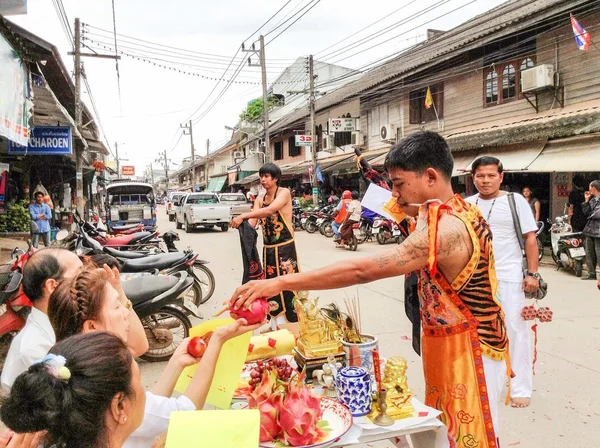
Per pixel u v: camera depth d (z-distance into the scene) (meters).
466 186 12.55
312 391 1.98
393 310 6.44
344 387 1.96
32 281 2.45
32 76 7.26
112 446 1.08
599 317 5.81
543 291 3.52
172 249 8.47
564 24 10.20
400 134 16.20
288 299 4.57
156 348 4.99
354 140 19.38
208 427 1.33
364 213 14.12
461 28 15.07
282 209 4.68
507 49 11.70
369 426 1.84
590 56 9.83
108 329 1.69
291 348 2.34
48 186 17.81
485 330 1.89
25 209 12.07
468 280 1.85
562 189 10.70
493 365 1.91
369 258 1.80
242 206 19.55
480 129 12.21
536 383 4.05
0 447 1.18
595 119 8.70
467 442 1.85
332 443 1.73
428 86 14.51
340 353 2.31
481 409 1.85
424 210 1.86
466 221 1.85
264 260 4.78
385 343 5.16
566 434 3.26
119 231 11.73
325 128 22.36
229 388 1.94
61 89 13.05
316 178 19.34
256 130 34.34
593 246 8.08
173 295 4.89
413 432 1.89
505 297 3.51
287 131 27.70
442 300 1.88
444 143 1.92
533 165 9.48
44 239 12.29
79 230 6.99
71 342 1.08
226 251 12.98
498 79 12.14
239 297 1.88
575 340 5.03
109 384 1.03
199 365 1.89
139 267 6.27
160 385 1.91
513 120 11.55
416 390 4.02
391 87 15.87
